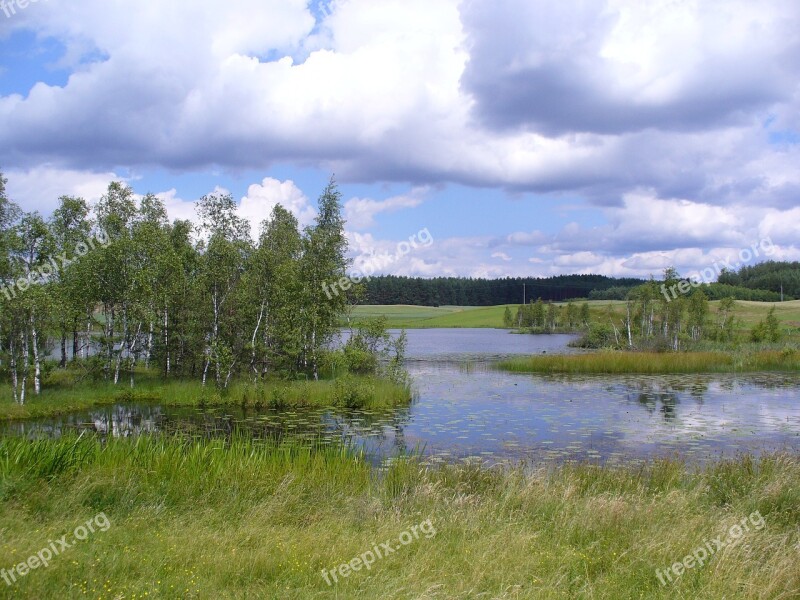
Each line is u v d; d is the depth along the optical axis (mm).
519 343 79000
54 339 30141
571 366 42094
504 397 28953
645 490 11305
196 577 6488
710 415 23375
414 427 21000
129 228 33469
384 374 32062
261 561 6930
